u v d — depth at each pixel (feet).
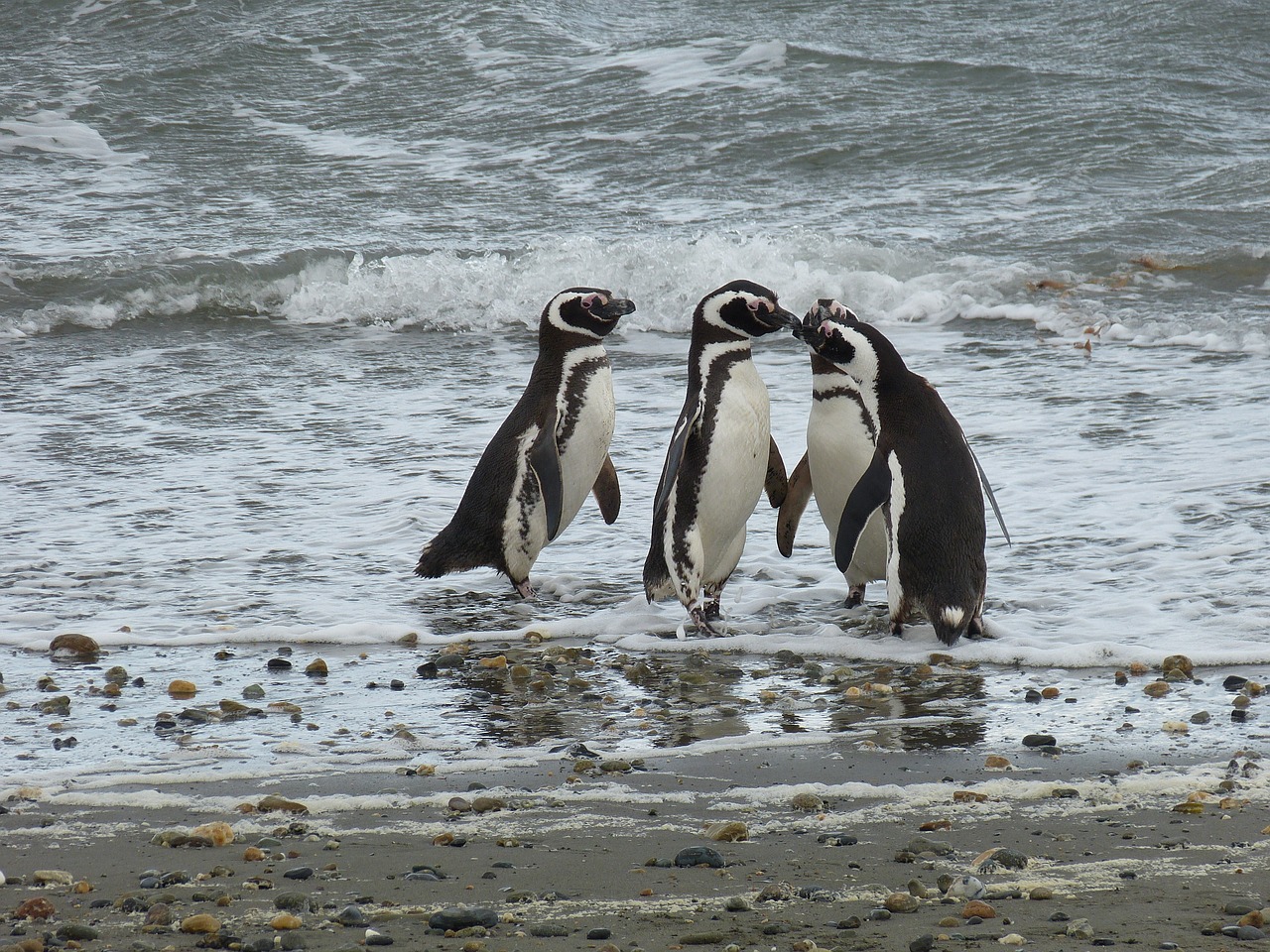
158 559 66.90
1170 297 118.52
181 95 206.39
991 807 37.35
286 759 43.19
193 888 31.86
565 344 64.13
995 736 44.14
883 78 192.34
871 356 55.06
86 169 176.86
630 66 203.31
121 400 97.96
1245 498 68.18
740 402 58.65
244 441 87.25
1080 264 127.75
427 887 31.68
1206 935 27.66
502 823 36.83
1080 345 106.11
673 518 58.34
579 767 41.78
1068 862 32.76
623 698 49.52
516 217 152.56
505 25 220.64
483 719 47.32
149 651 55.62
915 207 150.92
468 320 126.00
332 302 128.88
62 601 61.36
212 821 37.24
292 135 189.78
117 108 200.85
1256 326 106.01
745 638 55.93
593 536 71.26
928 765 41.65
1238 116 177.47
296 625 58.59
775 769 41.55
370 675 52.54
